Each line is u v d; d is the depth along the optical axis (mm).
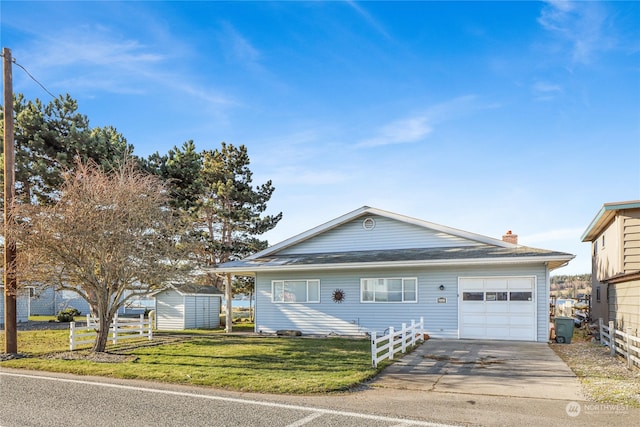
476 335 16078
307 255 20000
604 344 14125
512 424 6078
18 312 26766
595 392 7883
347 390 8148
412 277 17156
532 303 15531
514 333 15633
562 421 6219
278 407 6949
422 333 15273
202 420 6262
